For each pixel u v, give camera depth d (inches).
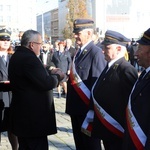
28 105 144.1
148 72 109.2
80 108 163.9
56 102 361.4
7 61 188.1
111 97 134.6
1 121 171.6
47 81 141.9
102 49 151.4
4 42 186.9
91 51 162.7
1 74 183.9
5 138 229.0
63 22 2743.6
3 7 1729.8
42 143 149.8
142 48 109.0
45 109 146.6
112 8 1978.3
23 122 144.9
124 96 132.4
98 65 158.9
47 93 147.6
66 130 244.2
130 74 131.6
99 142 166.4
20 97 145.5
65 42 410.9
